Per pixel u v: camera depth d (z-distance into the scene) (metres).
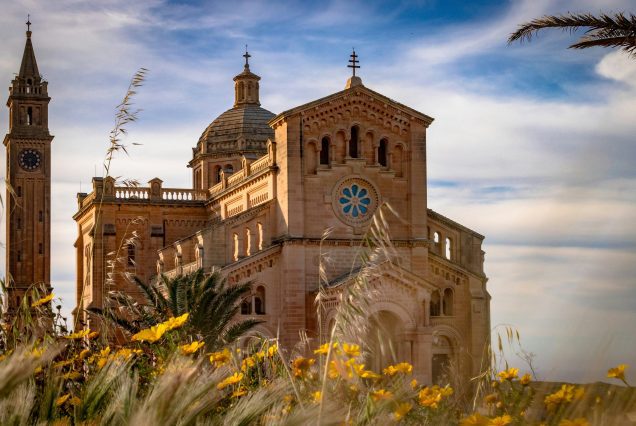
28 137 136.75
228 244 75.50
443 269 77.75
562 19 22.73
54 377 8.88
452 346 77.00
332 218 75.50
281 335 72.69
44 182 136.75
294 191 74.88
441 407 8.56
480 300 77.50
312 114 76.06
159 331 10.56
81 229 104.88
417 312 68.44
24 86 137.88
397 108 77.94
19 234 134.38
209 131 111.25
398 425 7.53
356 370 7.52
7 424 6.95
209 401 6.89
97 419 7.98
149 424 6.30
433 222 79.69
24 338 11.68
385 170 77.25
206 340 34.03
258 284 73.25
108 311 15.45
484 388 8.12
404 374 8.59
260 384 10.55
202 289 47.00
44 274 135.25
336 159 76.50
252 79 114.44
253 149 109.06
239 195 87.88
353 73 79.38
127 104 14.80
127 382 7.57
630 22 22.17
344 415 7.20
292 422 6.95
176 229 96.88
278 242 74.31
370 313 7.32
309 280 73.81
